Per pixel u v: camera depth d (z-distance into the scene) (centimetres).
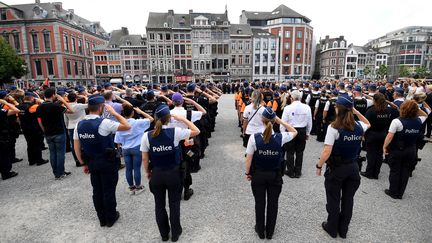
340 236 348
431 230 360
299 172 560
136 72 5147
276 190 330
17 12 4709
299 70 6169
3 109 584
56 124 549
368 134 539
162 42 4891
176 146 324
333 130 326
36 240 350
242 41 5300
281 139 320
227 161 675
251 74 5438
